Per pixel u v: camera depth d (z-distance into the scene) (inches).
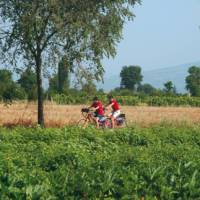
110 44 1716.3
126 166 672.4
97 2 1678.2
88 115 1792.6
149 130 1253.1
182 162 729.0
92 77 1733.5
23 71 1764.3
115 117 1796.3
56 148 865.5
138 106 4097.0
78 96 3909.9
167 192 521.3
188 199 508.7
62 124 1796.3
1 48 1737.2
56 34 1690.5
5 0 1681.8
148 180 551.8
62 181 534.6
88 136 1088.2
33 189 495.5
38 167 682.2
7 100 2123.5
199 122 1913.1
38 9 1647.4
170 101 4370.1
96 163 658.8
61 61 1723.7
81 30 1673.2
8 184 517.7
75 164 701.9
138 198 505.4
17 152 833.5
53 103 3649.1
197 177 559.5
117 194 518.0
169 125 1774.1
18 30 1669.5
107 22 1694.1
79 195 510.3
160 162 693.9
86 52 1717.5
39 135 1069.1
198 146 1136.8
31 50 1736.0
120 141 1135.0
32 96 2778.1
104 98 3976.4
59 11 1643.7
